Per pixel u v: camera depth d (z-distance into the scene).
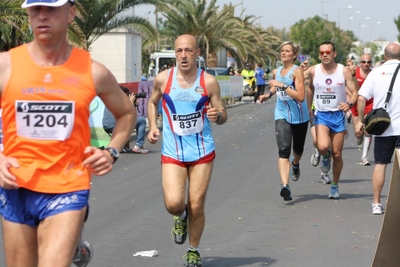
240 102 48.91
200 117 8.00
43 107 4.92
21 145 4.95
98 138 18.47
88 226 10.47
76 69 5.00
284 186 12.06
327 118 12.55
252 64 72.62
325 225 10.57
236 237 9.81
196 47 8.09
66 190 4.94
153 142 8.41
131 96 19.56
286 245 9.36
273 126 29.11
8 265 5.08
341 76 12.41
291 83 12.04
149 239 9.70
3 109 5.01
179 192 7.82
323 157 14.11
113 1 26.80
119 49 36.41
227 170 16.30
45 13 4.84
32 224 5.02
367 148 17.45
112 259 8.64
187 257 8.12
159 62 42.50
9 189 4.93
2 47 24.14
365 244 9.41
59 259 4.76
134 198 12.73
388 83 10.81
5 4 20.98
